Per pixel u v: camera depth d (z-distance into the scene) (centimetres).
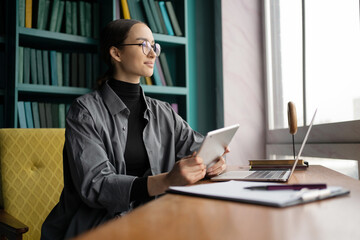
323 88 197
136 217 53
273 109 258
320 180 95
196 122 275
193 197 70
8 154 145
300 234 42
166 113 154
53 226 121
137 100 146
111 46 144
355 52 167
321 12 198
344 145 172
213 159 111
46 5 229
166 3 253
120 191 99
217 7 273
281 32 247
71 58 235
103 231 45
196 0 281
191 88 275
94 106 129
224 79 261
